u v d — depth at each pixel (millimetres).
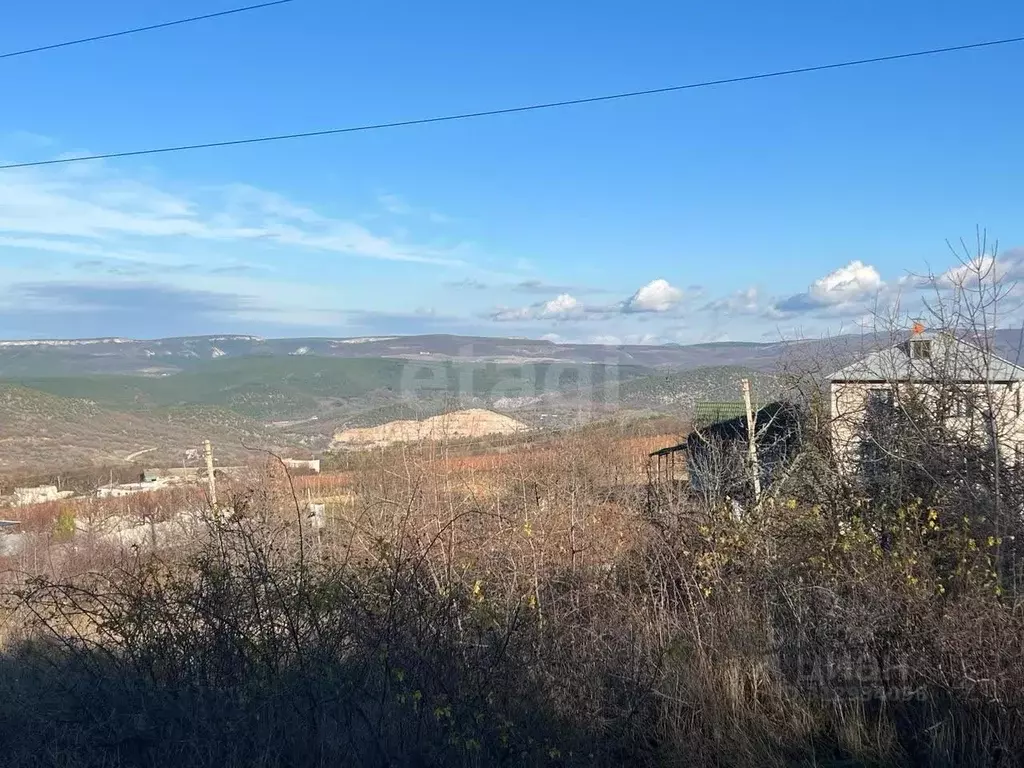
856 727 4434
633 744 4402
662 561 5629
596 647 4730
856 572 5012
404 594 4492
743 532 5789
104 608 4594
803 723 4516
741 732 4387
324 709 4152
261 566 4551
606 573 5594
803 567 5207
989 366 7148
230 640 4355
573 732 4199
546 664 4477
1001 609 4512
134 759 4176
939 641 4391
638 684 4555
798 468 8406
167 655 4375
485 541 5680
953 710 4285
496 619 4559
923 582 4828
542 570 5441
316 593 4492
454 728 4031
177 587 4602
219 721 4098
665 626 4988
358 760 4027
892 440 7312
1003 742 4102
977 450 6688
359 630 4340
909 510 5891
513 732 4043
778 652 4816
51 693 4348
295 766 4055
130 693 4266
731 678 4629
